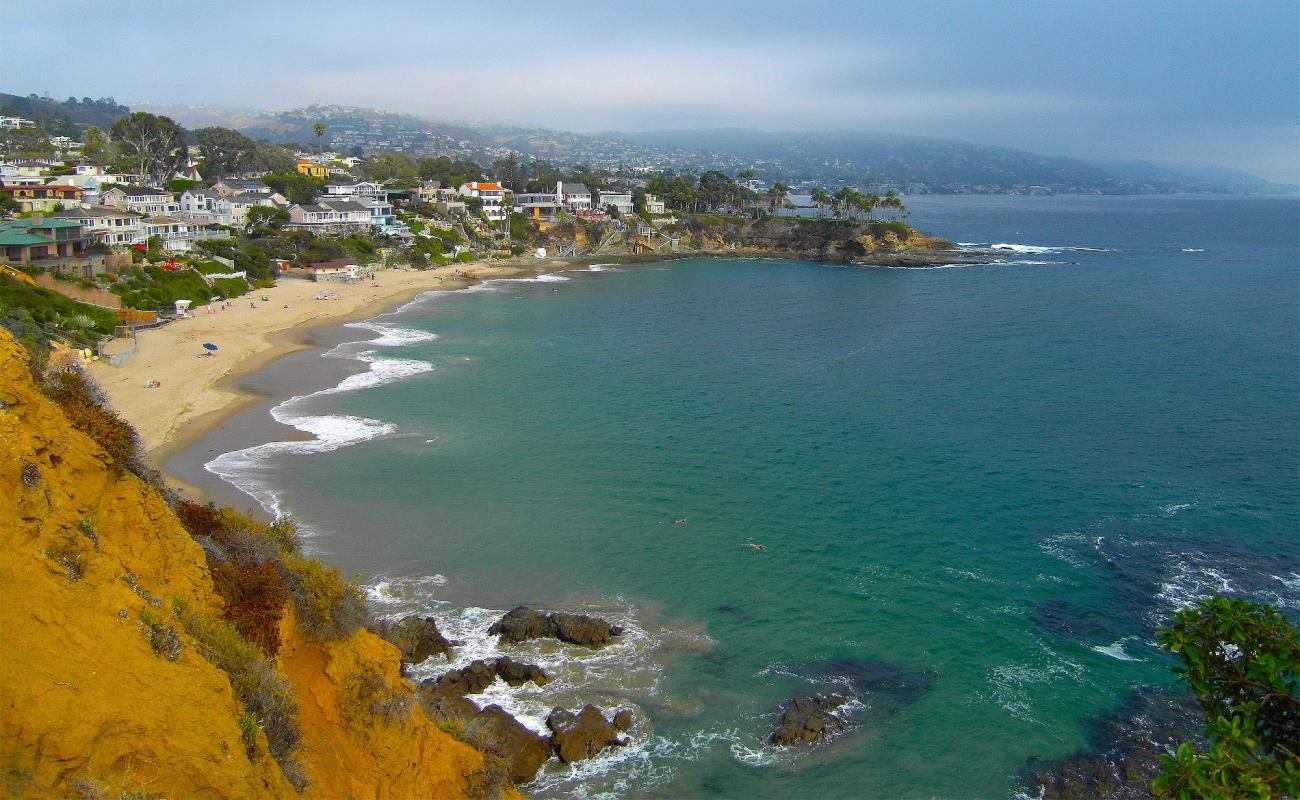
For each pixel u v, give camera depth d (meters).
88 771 12.18
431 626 37.59
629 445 64.12
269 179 190.25
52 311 82.81
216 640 17.36
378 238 173.25
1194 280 160.88
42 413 16.91
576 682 35.47
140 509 18.45
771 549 47.19
